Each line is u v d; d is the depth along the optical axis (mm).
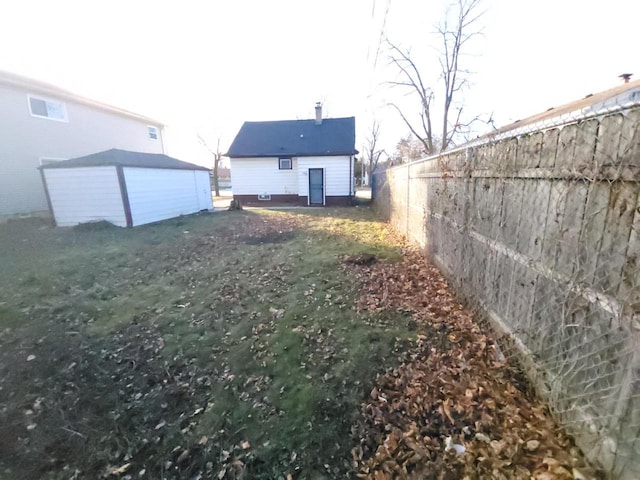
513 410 2010
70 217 9797
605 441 1495
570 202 1778
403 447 1840
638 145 1300
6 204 11055
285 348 2967
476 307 3240
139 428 2141
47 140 12328
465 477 1613
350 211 13414
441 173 4520
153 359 2898
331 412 2166
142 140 17797
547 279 2016
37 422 2193
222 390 2471
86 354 2979
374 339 2988
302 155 15570
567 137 1801
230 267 5500
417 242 6160
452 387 2268
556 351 1920
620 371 1415
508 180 2551
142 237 8141
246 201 16891
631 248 1352
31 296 4352
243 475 1776
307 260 5723
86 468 1861
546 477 1541
